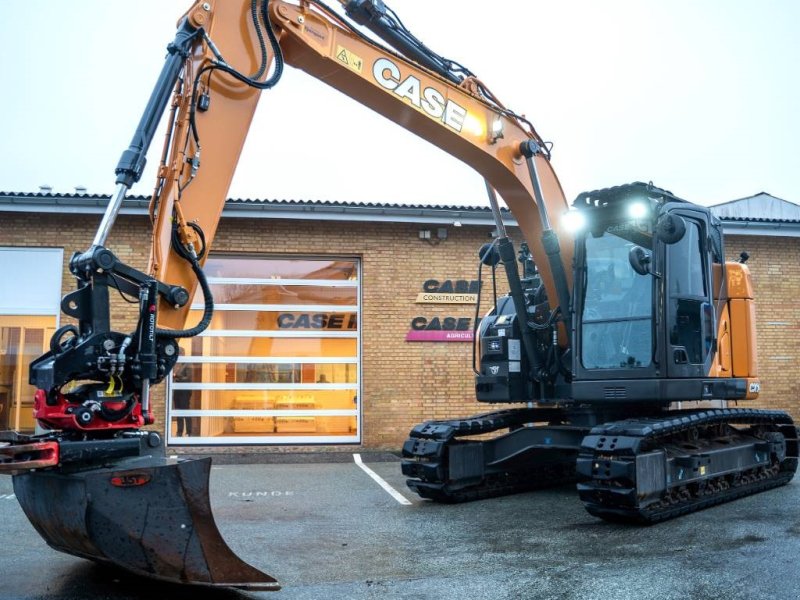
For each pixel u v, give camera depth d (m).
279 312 14.38
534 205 8.41
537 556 6.04
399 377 14.27
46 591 5.19
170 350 5.31
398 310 14.39
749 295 8.91
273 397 14.21
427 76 7.38
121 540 4.70
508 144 8.15
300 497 9.23
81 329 5.23
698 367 8.03
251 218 13.95
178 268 5.54
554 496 9.21
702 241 8.41
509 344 9.16
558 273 8.43
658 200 8.15
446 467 8.76
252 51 6.11
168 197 5.51
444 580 5.40
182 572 4.79
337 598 5.01
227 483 10.38
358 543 6.65
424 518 7.82
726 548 6.13
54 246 13.73
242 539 6.85
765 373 15.69
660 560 5.79
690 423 7.81
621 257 8.16
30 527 7.40
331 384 14.38
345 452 13.93
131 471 4.75
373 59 6.98
